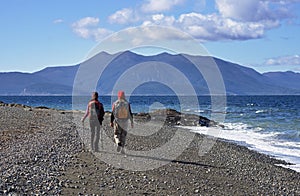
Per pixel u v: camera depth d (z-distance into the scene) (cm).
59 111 4819
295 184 1612
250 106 9681
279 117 5988
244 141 3159
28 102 12112
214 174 1594
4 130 2453
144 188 1231
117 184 1251
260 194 1338
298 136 3547
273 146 2883
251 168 1870
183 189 1270
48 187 1134
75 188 1159
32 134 2333
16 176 1216
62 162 1521
